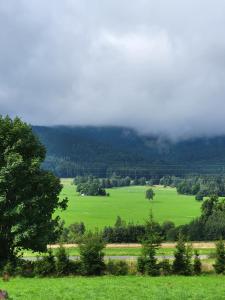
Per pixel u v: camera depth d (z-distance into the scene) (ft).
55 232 224.94
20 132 228.22
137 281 193.47
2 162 221.25
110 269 222.48
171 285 182.09
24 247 221.87
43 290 164.35
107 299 152.15
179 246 228.22
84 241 224.94
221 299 154.71
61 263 217.77
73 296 155.12
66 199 234.17
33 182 222.48
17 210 211.20
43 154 234.58
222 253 227.40
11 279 200.75
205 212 585.63
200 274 224.12
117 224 605.73
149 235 227.20
